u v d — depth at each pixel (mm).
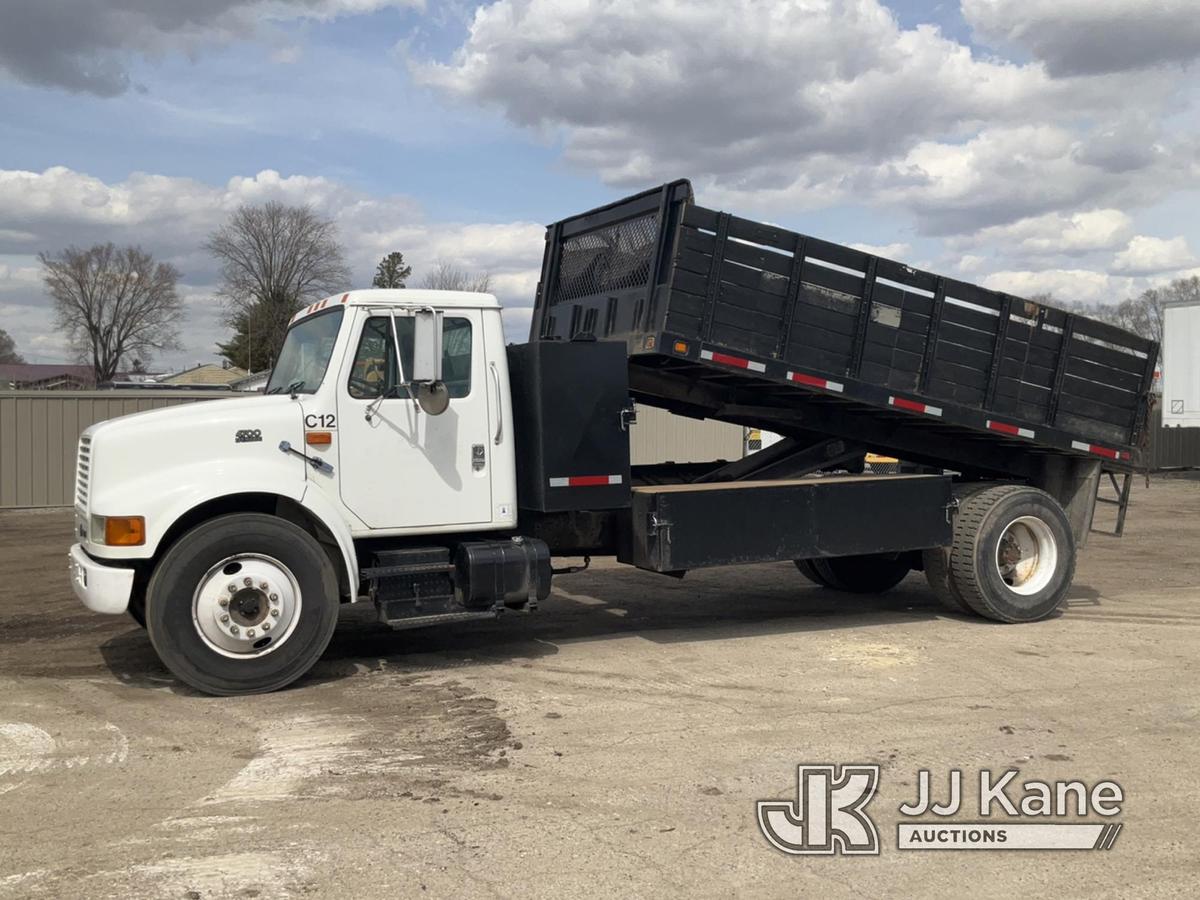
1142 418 9430
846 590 10453
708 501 7535
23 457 20641
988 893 3809
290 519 6961
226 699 6418
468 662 7406
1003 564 8797
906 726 5750
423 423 6953
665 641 8094
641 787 4844
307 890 3807
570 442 7219
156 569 6305
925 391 8391
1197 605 9555
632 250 8102
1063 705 6145
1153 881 3908
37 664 7434
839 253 7910
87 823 4449
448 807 4609
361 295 6859
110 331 74750
